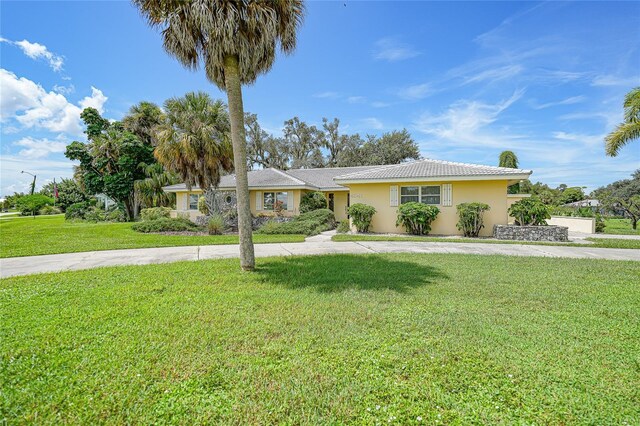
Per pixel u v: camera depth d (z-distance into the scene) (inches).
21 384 99.0
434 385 99.8
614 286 215.8
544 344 127.7
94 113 1064.8
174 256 356.8
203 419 84.4
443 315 160.6
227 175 931.3
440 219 574.2
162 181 1040.8
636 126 458.6
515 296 193.3
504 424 82.4
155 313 163.6
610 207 842.8
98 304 178.9
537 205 522.0
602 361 114.6
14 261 327.6
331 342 129.8
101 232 613.9
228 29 237.5
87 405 89.1
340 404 90.8
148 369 108.7
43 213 1513.3
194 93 644.1
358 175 623.2
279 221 734.5
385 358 116.3
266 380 102.6
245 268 270.2
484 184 551.5
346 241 481.7
